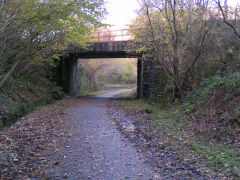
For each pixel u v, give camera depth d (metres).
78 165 5.78
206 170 5.21
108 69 55.12
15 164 5.81
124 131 9.30
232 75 10.06
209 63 13.06
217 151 6.24
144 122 10.98
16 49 10.16
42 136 8.54
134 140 8.00
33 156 6.42
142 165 5.73
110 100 22.86
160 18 13.83
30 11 7.83
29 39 9.74
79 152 6.77
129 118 12.32
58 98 23.17
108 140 8.04
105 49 21.88
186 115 10.59
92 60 38.78
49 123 10.92
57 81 25.66
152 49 15.76
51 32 11.15
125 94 31.62
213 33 12.37
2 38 8.30
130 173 5.27
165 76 16.55
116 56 24.94
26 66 16.19
